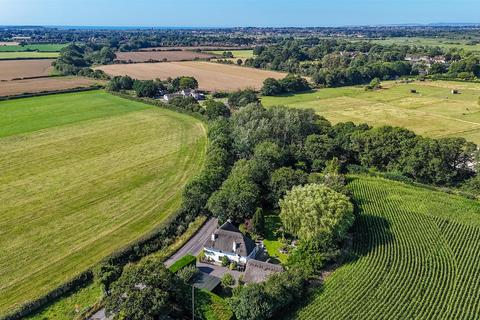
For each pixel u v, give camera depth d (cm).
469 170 10650
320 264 6788
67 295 6400
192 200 8938
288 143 12500
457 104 19538
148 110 18300
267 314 5544
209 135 13500
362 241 7656
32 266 7025
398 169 11144
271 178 9350
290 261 7012
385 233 7912
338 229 7319
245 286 5991
